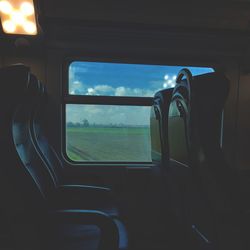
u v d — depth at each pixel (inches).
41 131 78.2
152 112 69.1
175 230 65.5
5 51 85.7
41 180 52.6
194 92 34.4
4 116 37.5
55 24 77.7
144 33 83.6
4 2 73.5
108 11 78.8
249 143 99.8
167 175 54.7
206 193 35.8
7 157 38.2
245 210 36.4
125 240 50.1
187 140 36.2
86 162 94.0
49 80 88.9
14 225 40.4
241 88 98.5
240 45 91.5
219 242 36.5
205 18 82.6
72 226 56.2
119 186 94.4
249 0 78.5
